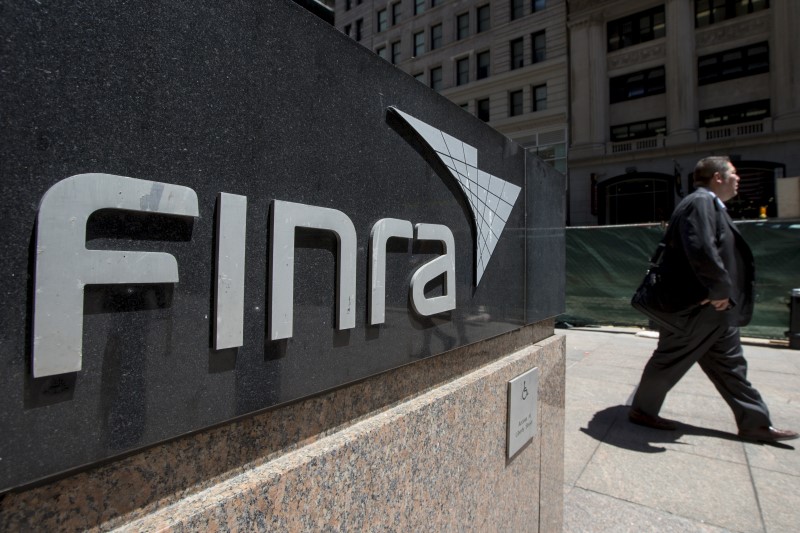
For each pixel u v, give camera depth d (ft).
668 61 74.95
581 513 8.43
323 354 3.08
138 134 2.10
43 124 1.81
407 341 3.93
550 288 7.43
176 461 2.34
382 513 3.46
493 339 5.66
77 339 1.88
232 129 2.52
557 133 80.89
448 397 4.32
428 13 101.09
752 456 10.56
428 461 4.01
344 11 118.11
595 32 80.89
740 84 70.64
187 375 2.29
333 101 3.19
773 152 67.67
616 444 11.34
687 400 14.38
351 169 3.33
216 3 2.45
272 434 2.83
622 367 18.84
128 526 2.12
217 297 2.39
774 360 19.89
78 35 1.92
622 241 28.17
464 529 4.58
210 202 2.40
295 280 2.88
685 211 10.48
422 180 4.14
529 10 87.92
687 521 8.14
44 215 1.79
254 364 2.62
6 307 1.71
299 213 2.86
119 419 2.04
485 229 5.23
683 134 73.20
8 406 1.71
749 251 10.86
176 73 2.26
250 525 2.50
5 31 1.71
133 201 2.05
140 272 2.08
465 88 95.35
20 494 1.82
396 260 3.81
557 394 7.30
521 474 5.95
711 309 10.73
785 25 66.23
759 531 7.82
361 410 3.55
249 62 2.62
